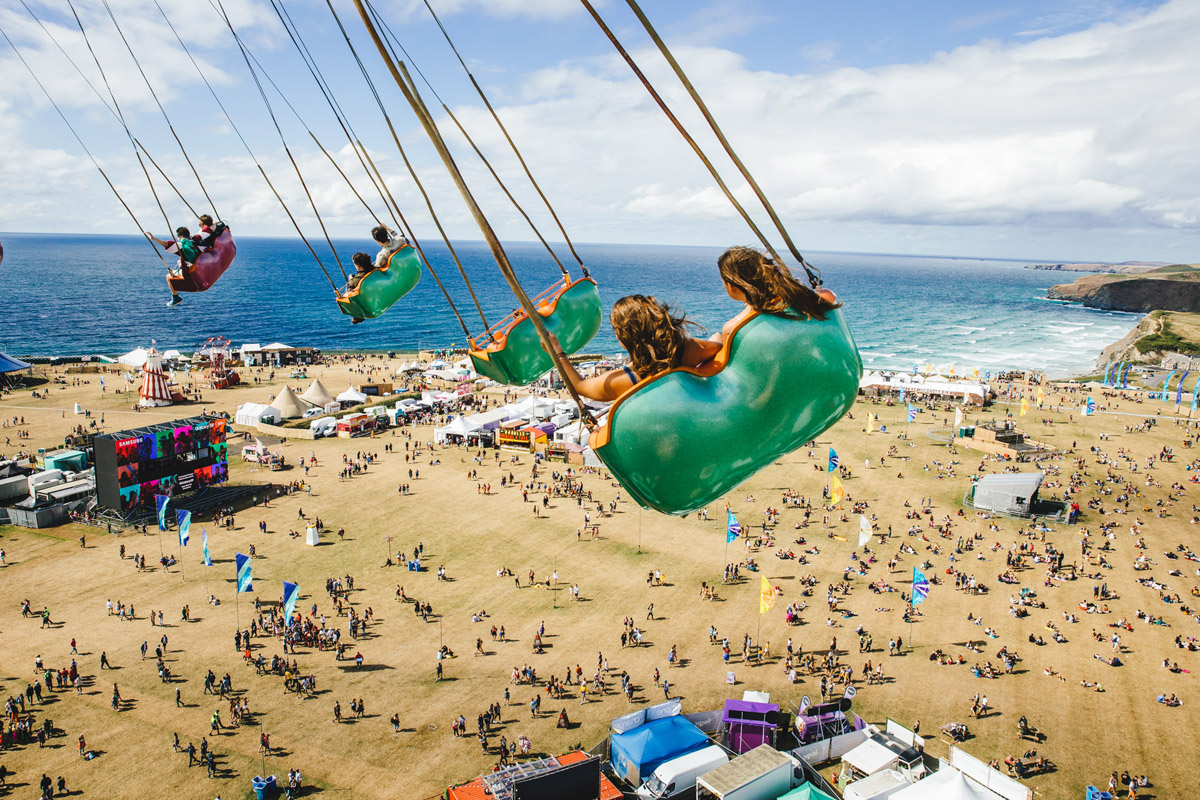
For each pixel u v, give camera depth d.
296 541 51.47
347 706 33.62
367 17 3.25
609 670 36.91
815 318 3.90
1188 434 83.25
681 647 39.00
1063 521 56.56
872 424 84.75
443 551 50.25
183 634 39.09
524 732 32.25
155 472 55.09
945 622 41.59
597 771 23.97
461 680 35.84
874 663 37.72
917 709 34.16
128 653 37.25
